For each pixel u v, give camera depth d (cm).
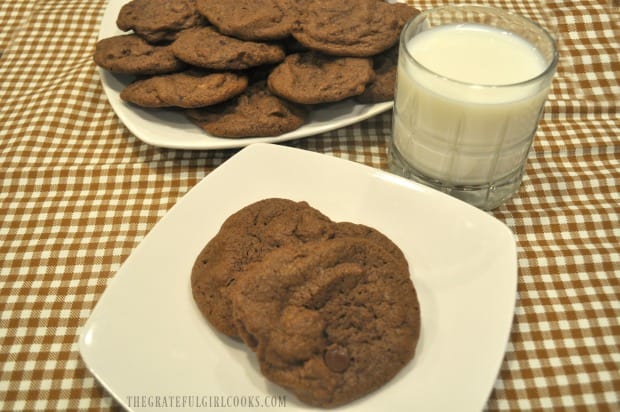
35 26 59
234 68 47
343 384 35
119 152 50
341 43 48
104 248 44
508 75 42
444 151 44
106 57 49
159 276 40
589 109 52
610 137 50
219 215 43
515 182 46
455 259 40
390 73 49
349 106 49
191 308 39
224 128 46
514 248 40
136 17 50
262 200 42
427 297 39
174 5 50
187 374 37
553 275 43
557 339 40
